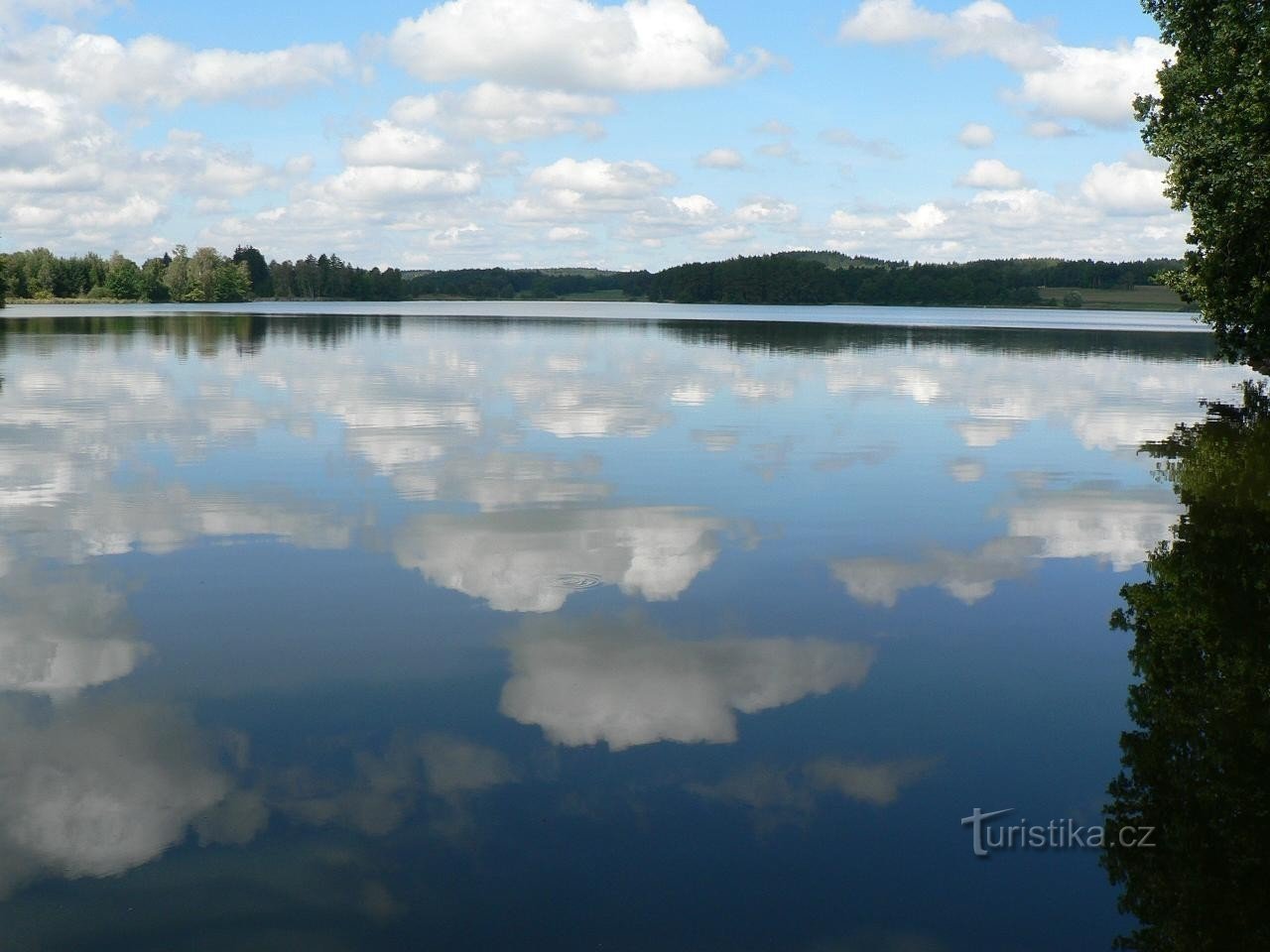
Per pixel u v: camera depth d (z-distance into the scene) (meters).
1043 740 6.79
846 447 18.67
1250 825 5.80
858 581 10.21
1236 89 22.95
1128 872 5.30
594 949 4.60
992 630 8.87
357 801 5.84
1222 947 4.70
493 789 6.00
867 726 6.93
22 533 11.60
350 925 4.74
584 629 8.70
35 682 7.44
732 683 7.61
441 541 11.41
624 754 6.46
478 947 4.61
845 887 5.12
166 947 4.57
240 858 5.27
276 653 8.05
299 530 11.89
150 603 9.20
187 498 13.58
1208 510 13.66
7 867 5.15
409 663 7.86
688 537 11.80
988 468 16.62
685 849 5.42
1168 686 7.69
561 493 14.20
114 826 5.55
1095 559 11.14
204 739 6.58
